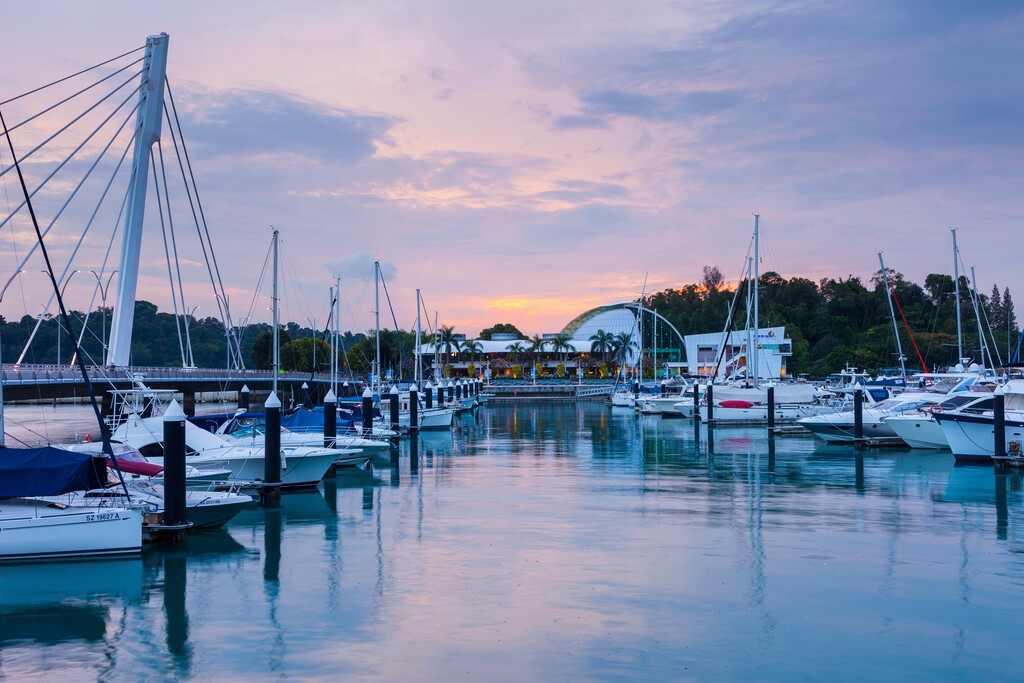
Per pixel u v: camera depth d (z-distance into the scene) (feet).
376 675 61.67
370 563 91.35
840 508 121.80
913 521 112.06
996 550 95.86
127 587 83.46
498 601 77.66
